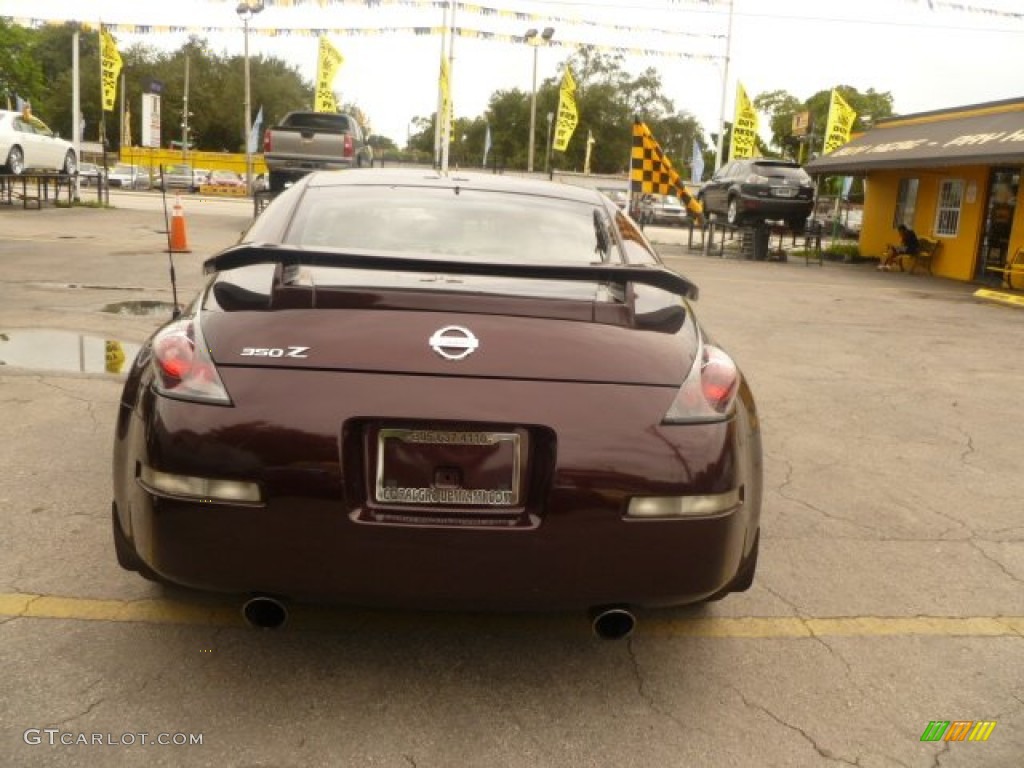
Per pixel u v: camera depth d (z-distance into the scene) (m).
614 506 2.63
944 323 11.76
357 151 20.06
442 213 3.63
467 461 2.64
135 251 14.30
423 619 3.41
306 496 2.57
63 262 12.60
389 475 2.64
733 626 3.48
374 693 2.91
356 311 2.78
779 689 3.05
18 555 3.71
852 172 21.62
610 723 2.81
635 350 2.81
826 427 6.39
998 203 17.77
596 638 3.33
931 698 3.04
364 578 2.62
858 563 4.11
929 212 20.11
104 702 2.78
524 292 2.96
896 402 7.21
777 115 62.53
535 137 69.50
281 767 2.53
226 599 3.46
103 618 3.27
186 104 68.56
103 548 3.82
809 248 23.95
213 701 2.81
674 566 2.70
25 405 5.68
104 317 8.60
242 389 2.63
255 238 3.38
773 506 4.79
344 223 3.50
